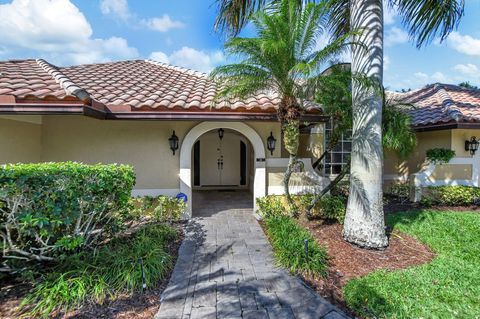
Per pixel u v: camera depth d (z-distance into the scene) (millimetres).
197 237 9047
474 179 14297
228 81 8883
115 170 7223
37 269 6105
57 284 5348
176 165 11094
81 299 5211
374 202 8039
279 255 7180
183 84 13797
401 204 13797
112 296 5434
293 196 11266
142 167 10953
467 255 7641
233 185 19812
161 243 7984
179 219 10758
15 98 7965
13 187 5195
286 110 8531
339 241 8539
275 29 7848
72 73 13672
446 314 5156
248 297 5613
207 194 17312
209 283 6137
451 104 14555
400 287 5961
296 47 8125
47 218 5570
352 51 8281
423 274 6543
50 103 8086
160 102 10070
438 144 14695
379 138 8055
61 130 10672
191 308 5250
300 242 7387
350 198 8508
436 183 14062
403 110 11836
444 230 9508
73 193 5992
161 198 10492
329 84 8672
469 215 11367
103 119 9602
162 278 6301
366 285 5984
